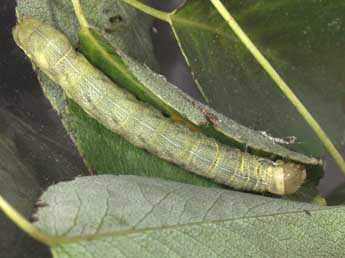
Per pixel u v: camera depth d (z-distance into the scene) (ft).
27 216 0.30
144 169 0.32
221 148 0.32
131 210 0.27
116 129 0.31
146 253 0.26
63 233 0.25
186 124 0.32
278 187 0.32
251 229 0.28
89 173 0.32
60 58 0.31
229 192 0.29
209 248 0.27
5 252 0.30
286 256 0.28
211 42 0.32
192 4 0.32
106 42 0.30
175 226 0.27
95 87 0.31
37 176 0.32
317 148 0.32
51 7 0.31
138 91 0.31
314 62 0.32
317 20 0.32
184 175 0.32
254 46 0.31
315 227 0.29
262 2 0.32
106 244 0.26
